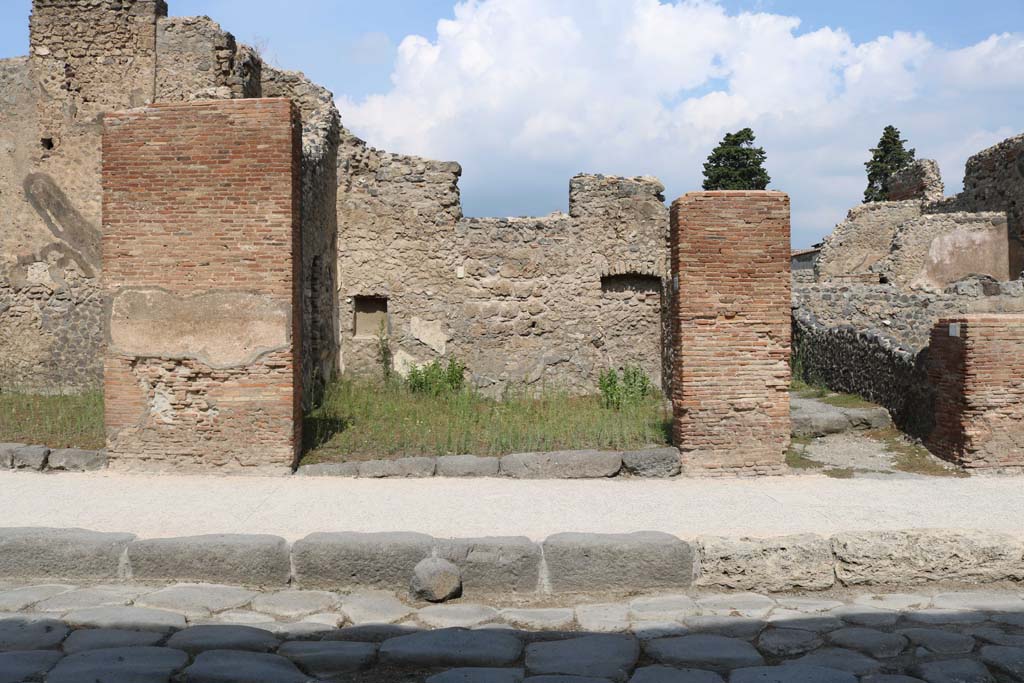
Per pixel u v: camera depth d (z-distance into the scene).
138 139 8.55
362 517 6.82
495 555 5.75
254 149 8.51
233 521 6.64
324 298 13.45
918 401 10.42
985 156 21.61
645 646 4.81
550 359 14.98
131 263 8.55
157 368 8.56
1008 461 8.98
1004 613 5.34
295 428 8.64
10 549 5.88
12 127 13.80
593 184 15.11
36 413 10.64
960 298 14.89
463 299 14.88
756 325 8.83
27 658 4.46
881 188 40.84
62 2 13.90
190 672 4.27
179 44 13.96
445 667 4.55
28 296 13.66
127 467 8.60
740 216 8.81
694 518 6.86
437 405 12.18
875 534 6.01
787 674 4.33
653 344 15.30
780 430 8.84
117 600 5.45
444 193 14.92
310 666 4.50
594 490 7.98
